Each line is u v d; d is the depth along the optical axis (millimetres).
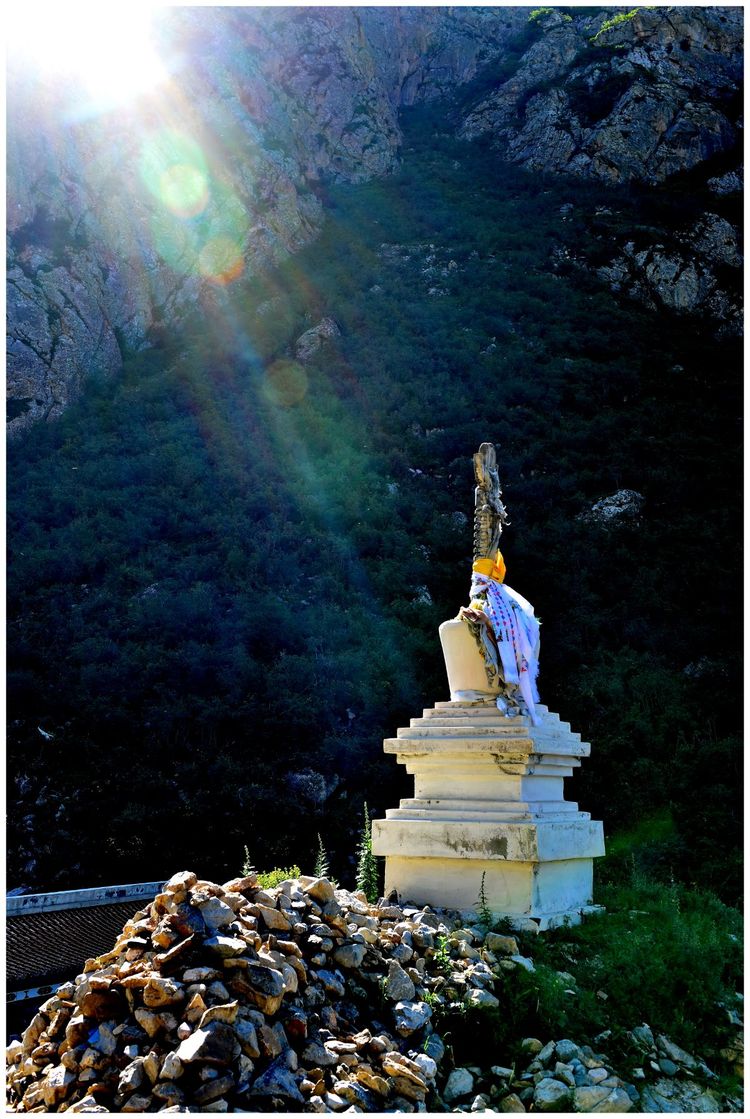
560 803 8414
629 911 8297
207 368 56812
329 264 67875
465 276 67562
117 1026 5492
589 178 79312
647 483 48406
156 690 34094
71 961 16766
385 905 7660
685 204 74438
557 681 33719
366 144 81688
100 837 29141
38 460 48250
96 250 60281
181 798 30422
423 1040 6074
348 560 42875
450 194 78125
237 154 69000
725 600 39438
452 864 7859
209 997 5398
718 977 7508
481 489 8992
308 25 85188
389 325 62062
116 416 51438
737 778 26906
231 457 49000
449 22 100875
